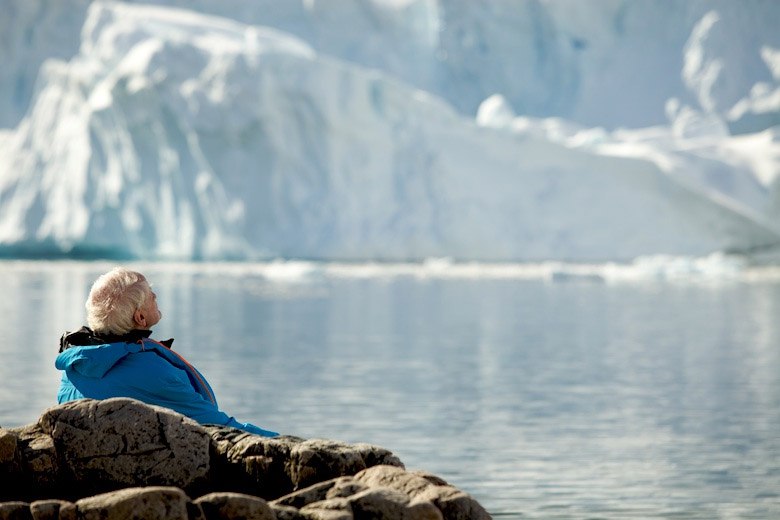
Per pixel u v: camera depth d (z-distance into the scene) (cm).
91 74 8806
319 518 592
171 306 4256
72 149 8812
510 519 1224
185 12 10438
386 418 1830
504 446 1616
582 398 2078
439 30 11019
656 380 2333
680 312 4297
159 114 8175
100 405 659
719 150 9256
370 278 6544
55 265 7694
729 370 2506
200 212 8194
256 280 6197
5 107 10244
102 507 579
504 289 5703
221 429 709
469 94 11131
